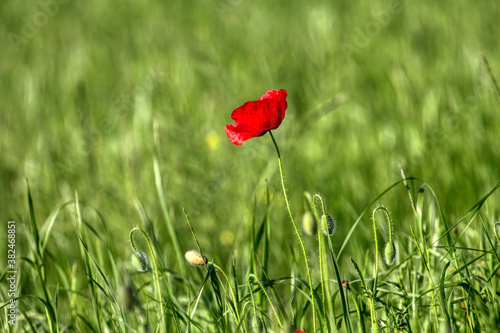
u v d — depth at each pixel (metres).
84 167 6.15
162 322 3.01
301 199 5.30
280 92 2.78
